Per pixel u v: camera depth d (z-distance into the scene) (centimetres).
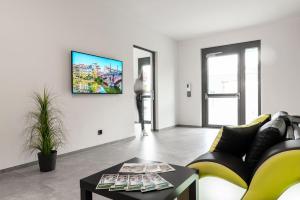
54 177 249
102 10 401
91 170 274
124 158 326
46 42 313
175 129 596
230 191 170
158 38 567
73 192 210
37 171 270
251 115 555
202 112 623
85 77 362
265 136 147
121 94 446
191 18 473
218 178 162
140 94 522
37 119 293
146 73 656
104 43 406
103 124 406
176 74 650
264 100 525
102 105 405
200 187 169
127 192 118
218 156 170
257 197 126
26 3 289
